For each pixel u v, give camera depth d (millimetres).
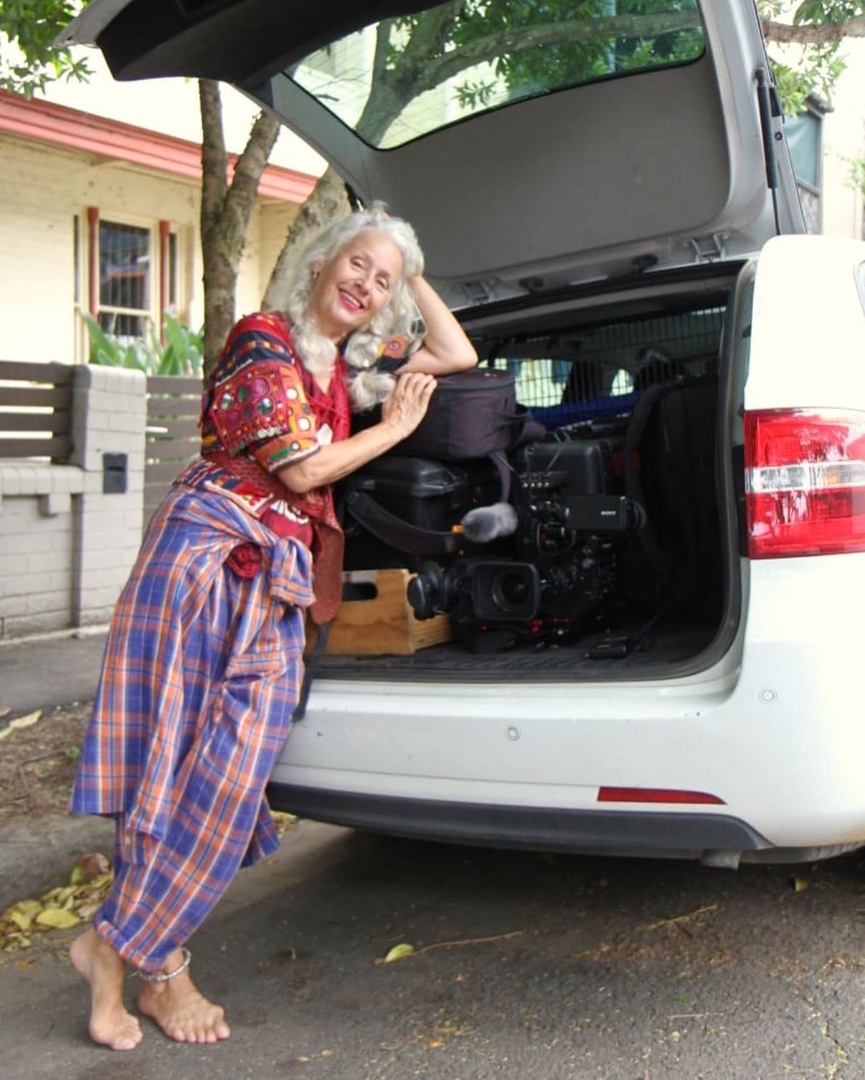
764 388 2607
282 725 2791
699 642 3182
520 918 3447
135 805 2664
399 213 4234
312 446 2746
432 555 3285
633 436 3539
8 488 6039
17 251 9680
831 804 2506
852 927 3213
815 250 2918
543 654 3146
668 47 3469
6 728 4887
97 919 2766
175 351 8734
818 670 2484
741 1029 2756
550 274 4176
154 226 10867
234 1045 2830
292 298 2906
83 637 6398
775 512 2543
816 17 5652
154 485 7277
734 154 3582
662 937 3248
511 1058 2705
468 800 2746
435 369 3229
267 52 3496
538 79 3721
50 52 4961
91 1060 2783
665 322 4082
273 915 3564
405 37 3734
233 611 2758
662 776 2566
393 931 3416
